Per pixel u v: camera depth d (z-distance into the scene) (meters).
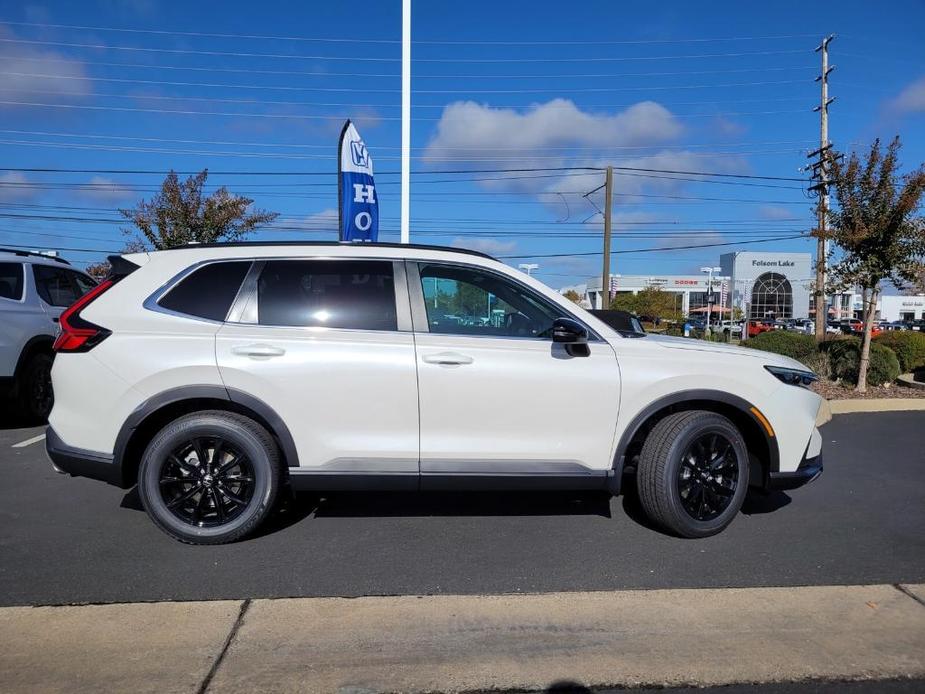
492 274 4.60
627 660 3.16
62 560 4.21
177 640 3.28
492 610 3.63
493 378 4.35
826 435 8.53
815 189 24.98
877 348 13.12
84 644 3.24
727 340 32.03
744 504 5.54
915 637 3.38
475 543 4.58
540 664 3.13
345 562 4.24
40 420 8.35
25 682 2.92
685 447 4.51
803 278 59.03
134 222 17.11
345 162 10.27
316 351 4.30
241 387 4.27
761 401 4.61
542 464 4.43
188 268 4.48
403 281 4.52
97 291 4.50
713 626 3.48
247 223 17.28
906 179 11.45
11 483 5.85
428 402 4.32
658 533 4.80
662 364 4.52
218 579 3.96
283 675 3.01
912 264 11.59
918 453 7.49
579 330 4.34
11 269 8.02
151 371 4.23
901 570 4.21
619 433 4.48
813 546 4.60
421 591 3.85
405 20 11.87
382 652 3.20
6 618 3.47
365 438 4.34
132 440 4.33
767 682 3.01
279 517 5.06
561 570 4.16
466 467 4.38
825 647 3.29
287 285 4.47
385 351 4.33
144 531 4.73
